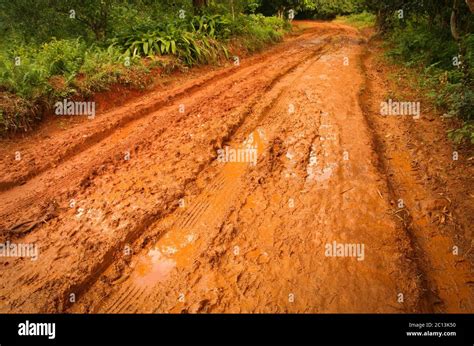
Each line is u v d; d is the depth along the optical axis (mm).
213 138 5652
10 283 3045
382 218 3768
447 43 9406
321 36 19344
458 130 5211
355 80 8852
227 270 3182
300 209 3961
